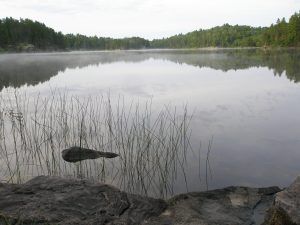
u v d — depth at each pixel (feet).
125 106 43.24
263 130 32.24
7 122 36.55
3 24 289.94
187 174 23.34
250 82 61.82
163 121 35.68
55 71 92.68
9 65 119.44
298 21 277.85
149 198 18.67
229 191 19.66
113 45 502.79
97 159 26.37
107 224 15.87
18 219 15.53
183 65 104.99
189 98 47.91
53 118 37.78
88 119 37.11
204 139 30.04
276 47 289.33
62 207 16.94
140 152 27.09
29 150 28.19
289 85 57.16
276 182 21.93
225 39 463.42
